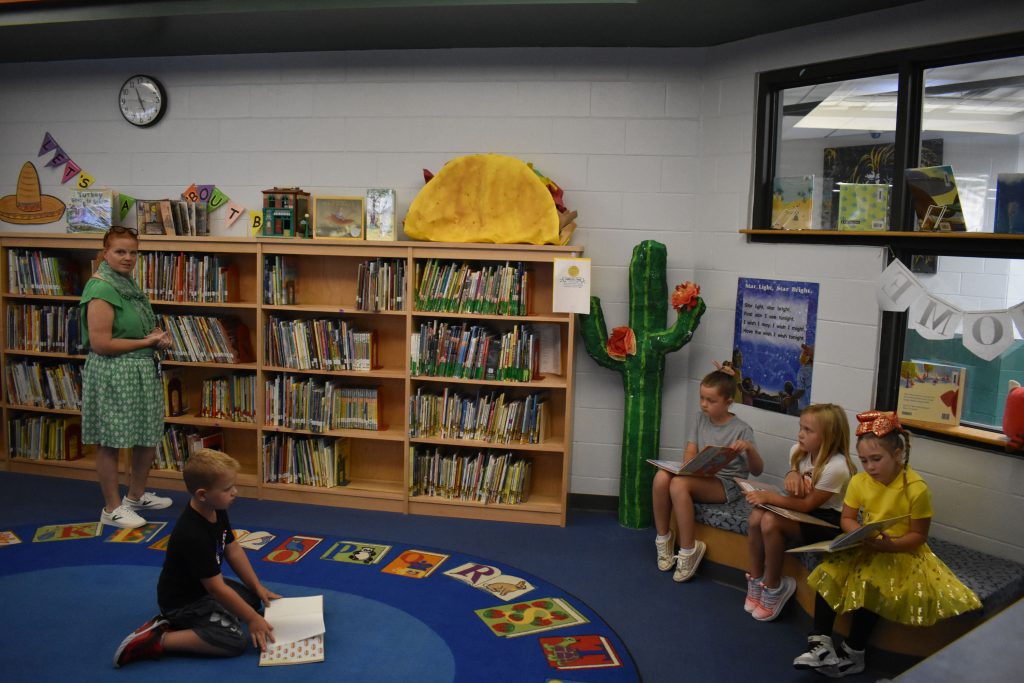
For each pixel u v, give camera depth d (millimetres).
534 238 4012
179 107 4652
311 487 4328
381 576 3438
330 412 4293
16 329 4688
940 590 2627
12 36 4238
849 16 3523
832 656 2699
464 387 4387
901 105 3365
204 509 2711
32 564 3465
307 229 4316
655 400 4102
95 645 2805
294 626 2887
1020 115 3043
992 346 3045
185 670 2658
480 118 4344
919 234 3230
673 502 3541
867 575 2668
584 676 2709
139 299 3896
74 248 4660
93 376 3777
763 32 3830
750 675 2768
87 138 4797
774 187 3873
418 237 4156
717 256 4133
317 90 4488
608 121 4246
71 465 4664
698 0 3367
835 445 3139
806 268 3713
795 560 3221
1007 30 3025
